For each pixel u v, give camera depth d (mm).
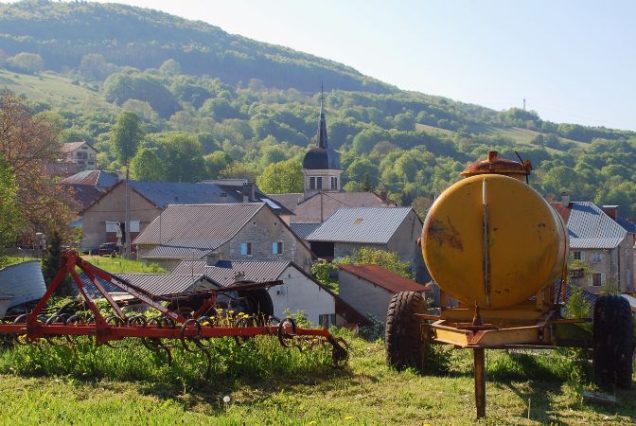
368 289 42656
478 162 9930
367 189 123500
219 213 52719
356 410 8484
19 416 7527
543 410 8555
